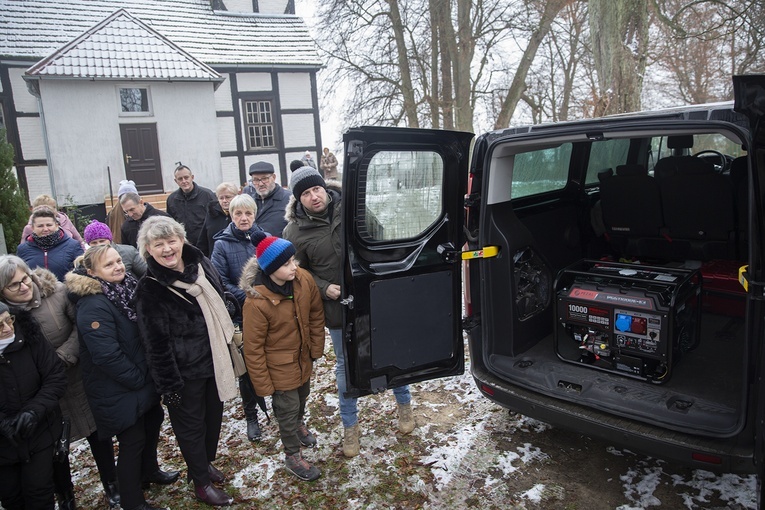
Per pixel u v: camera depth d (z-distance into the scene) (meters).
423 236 2.80
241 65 15.80
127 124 13.45
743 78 1.71
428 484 2.79
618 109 7.67
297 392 2.94
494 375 2.96
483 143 2.93
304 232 3.01
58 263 3.72
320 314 2.96
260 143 16.59
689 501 2.49
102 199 13.34
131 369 2.49
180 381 2.56
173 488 3.00
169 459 3.30
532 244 3.23
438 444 3.15
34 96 13.69
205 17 17.27
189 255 2.75
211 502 2.78
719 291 3.45
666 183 3.44
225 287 3.32
